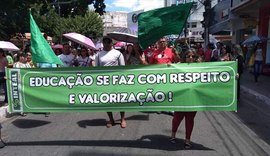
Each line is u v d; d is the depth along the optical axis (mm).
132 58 11141
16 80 6844
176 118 7129
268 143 7402
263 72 21906
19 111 6910
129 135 7887
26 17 18438
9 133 8273
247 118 10000
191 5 6910
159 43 8320
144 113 10367
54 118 9859
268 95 13789
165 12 7066
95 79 6742
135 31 15250
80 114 10352
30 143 7375
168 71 6586
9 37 21031
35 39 7496
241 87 16531
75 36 12523
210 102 6566
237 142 7438
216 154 6609
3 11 17891
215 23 36281
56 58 7672
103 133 8086
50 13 39875
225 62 6457
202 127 8758
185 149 6887
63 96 6828
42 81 6828
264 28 23453
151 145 7137
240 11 26719
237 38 32438
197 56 6938
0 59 11898
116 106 6773
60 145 7195
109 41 8422
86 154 6609
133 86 6699
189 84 6570
